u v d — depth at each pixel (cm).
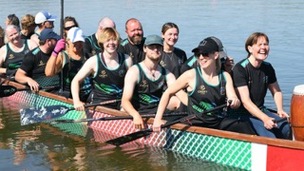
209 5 6681
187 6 6569
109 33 1394
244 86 1198
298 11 5669
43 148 1350
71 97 1609
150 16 5431
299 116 1071
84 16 5525
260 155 1094
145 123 1308
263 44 1180
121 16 5481
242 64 1211
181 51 1598
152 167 1193
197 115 1217
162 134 1305
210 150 1198
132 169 1184
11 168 1198
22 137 1455
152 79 1323
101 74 1432
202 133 1205
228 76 1183
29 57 1700
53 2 7131
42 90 1723
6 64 1883
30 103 1784
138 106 1352
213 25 4525
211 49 1142
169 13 5706
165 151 1288
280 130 1200
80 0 7738
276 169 1068
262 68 1230
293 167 1038
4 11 5800
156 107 1348
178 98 1345
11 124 1588
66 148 1345
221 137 1166
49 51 1708
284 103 1880
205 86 1182
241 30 4178
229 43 3497
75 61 1598
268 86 1271
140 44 1638
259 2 7081
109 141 1313
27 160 1255
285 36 3756
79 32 1580
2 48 1881
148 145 1337
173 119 1313
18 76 1712
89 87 1575
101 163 1227
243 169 1134
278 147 1057
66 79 1630
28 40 1897
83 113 1532
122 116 1334
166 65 1545
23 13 5581
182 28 4350
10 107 1791
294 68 2550
